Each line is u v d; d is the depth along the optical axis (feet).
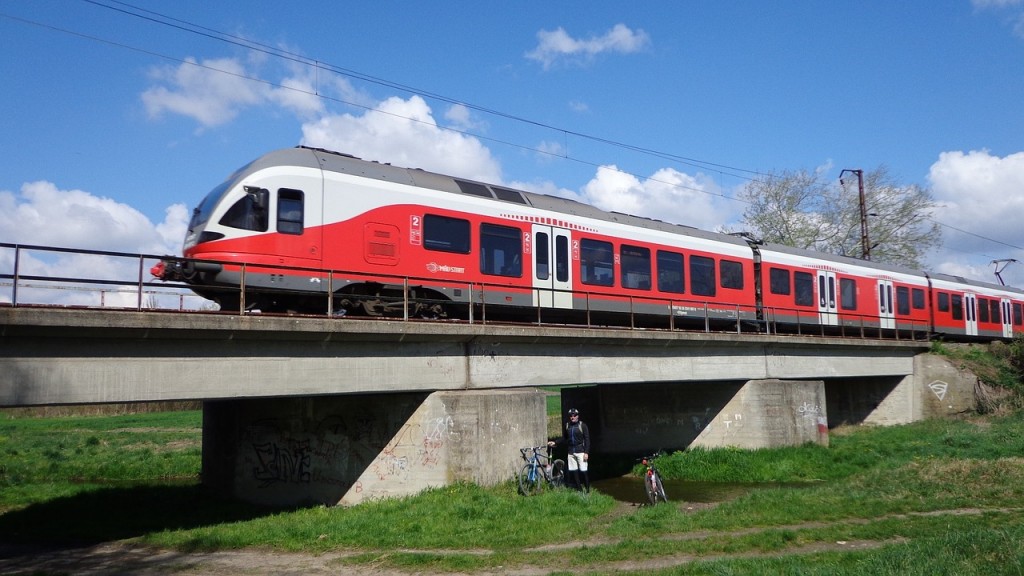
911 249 164.45
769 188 175.52
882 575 28.04
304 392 45.85
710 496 61.93
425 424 52.54
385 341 50.11
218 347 42.32
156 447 104.32
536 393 55.62
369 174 56.24
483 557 35.40
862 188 159.94
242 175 51.06
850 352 98.43
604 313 72.95
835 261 102.68
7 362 35.45
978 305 128.77
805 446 78.54
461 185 62.69
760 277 90.33
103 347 38.29
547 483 53.21
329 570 34.55
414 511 46.19
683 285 79.87
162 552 41.22
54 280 36.50
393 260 55.62
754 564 30.89
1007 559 29.96
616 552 35.37
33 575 35.99
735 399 81.15
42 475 82.48
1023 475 51.85
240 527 46.65
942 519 42.24
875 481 55.57
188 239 50.98
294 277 50.60
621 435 87.45
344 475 55.31
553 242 67.31
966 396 104.17
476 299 60.49
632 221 77.41
